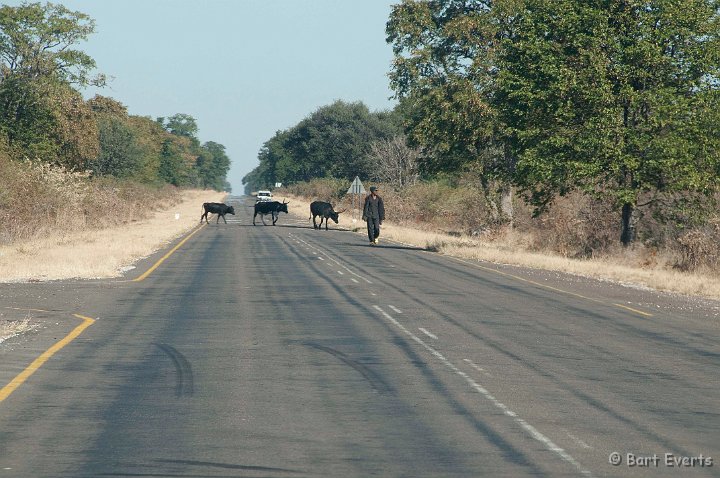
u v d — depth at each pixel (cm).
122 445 1730
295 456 1655
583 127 7306
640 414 2075
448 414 2041
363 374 2538
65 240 8169
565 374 2588
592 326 3678
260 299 4438
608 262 7281
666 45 7006
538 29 7719
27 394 2216
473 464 1611
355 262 6906
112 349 2925
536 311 4134
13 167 8900
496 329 3512
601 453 1706
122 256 6794
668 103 6838
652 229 8131
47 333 3250
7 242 7806
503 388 2361
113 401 2147
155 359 2748
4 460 1614
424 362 2745
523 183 8050
